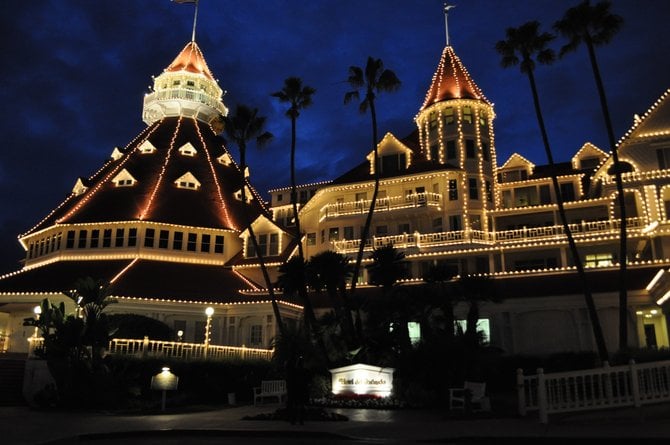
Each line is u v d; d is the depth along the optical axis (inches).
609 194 1480.1
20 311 1616.6
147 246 1675.7
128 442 502.0
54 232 1764.3
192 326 1473.9
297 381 614.9
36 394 896.9
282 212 2053.4
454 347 849.5
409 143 1898.4
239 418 674.8
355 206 1747.0
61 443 511.2
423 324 976.3
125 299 1407.5
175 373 942.4
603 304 1238.9
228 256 1771.7
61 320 898.1
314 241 1850.4
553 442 444.8
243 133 1405.0
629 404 573.9
